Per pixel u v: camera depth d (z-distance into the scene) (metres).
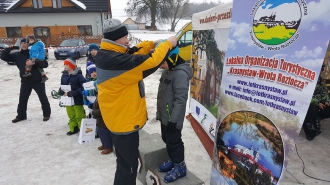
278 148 1.91
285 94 1.82
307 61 1.66
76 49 16.23
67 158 3.84
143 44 2.33
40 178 3.32
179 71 2.37
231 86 2.30
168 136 2.56
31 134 4.79
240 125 2.24
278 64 1.85
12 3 28.78
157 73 11.34
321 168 3.34
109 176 3.33
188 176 2.75
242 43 2.14
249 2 2.04
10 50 5.09
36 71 5.21
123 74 1.94
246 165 2.21
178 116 2.37
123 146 2.19
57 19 28.48
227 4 3.21
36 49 5.10
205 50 4.15
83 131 3.56
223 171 2.50
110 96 2.05
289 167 3.38
